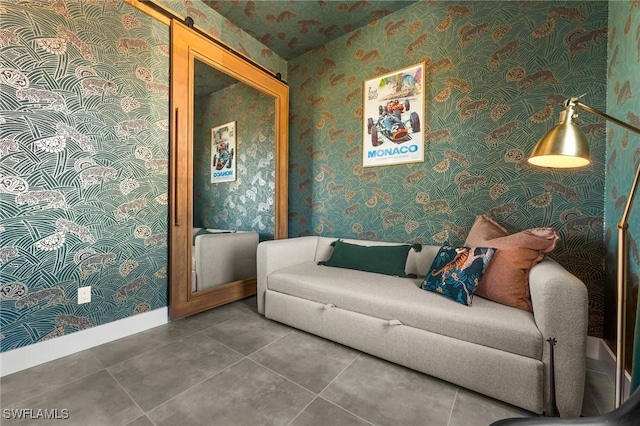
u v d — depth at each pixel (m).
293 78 3.05
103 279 1.70
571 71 1.66
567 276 1.11
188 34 2.06
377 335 1.51
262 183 2.83
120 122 1.75
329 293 1.71
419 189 2.20
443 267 1.59
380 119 2.40
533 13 1.76
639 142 1.21
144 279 1.89
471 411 1.14
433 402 1.20
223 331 1.88
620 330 0.90
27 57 1.39
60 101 1.50
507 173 1.85
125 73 1.76
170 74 1.99
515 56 1.82
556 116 1.70
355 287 1.68
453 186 2.05
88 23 1.60
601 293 1.56
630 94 1.30
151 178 1.92
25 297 1.41
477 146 1.95
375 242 2.33
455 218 2.04
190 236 2.11
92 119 1.63
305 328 1.82
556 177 1.70
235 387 1.28
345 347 1.67
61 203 1.52
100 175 1.67
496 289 1.40
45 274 1.47
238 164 2.63
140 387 1.28
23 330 1.41
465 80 1.99
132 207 1.82
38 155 1.43
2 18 1.31
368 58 2.48
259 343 1.71
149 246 1.91
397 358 1.44
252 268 2.74
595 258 1.59
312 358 1.54
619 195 1.39
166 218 2.01
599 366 1.49
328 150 2.77
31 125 1.41
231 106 2.52
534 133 1.76
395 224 2.33
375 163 2.43
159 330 1.88
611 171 1.49
